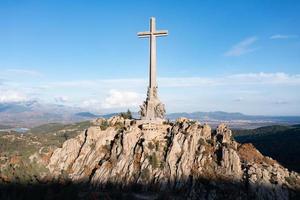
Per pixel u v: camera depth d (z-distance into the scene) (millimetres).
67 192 135625
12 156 180750
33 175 154500
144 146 153500
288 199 137125
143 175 144375
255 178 140125
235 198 133375
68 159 165125
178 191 138500
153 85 172125
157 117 171625
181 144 153625
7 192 139000
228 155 146375
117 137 166875
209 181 139875
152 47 170625
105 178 147375
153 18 169625
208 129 164875
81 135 176000
